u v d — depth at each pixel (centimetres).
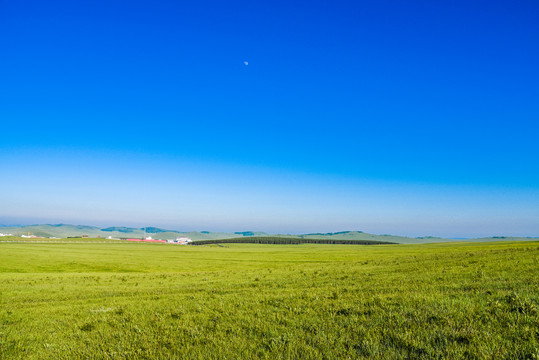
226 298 1861
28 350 1068
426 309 1102
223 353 872
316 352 815
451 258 3766
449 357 726
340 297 1555
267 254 13350
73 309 1831
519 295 1184
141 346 998
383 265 3884
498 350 734
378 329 950
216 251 16412
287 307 1387
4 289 3012
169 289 2727
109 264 8362
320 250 17338
